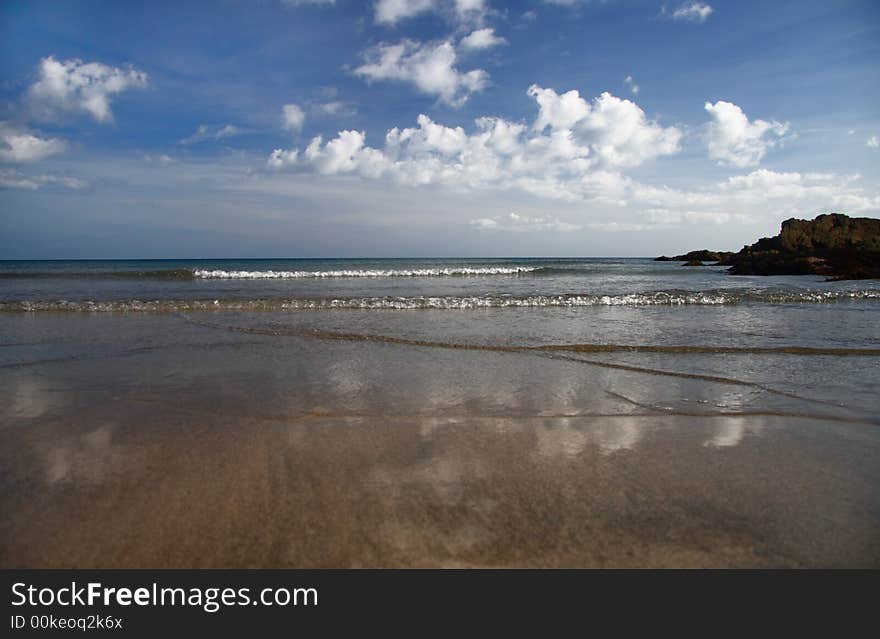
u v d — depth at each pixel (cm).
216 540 248
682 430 412
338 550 241
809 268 3106
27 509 273
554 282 2550
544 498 292
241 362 664
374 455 354
